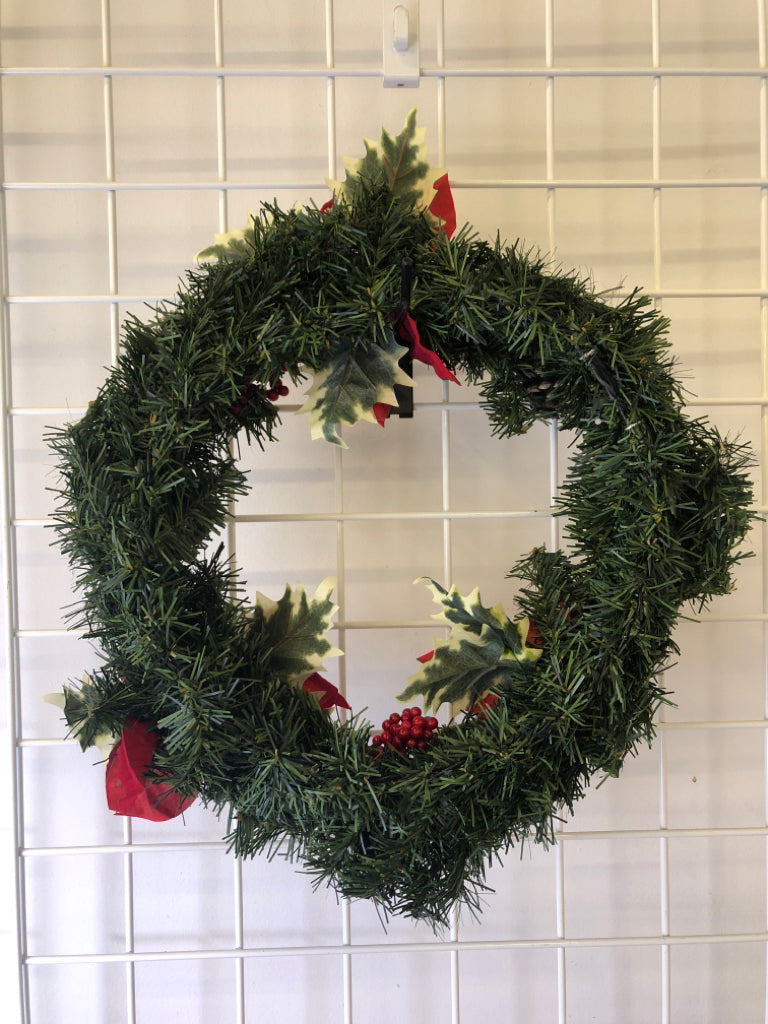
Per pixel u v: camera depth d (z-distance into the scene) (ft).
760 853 2.09
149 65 1.97
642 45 2.00
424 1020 2.09
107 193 1.91
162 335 1.58
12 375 1.99
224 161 1.86
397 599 2.06
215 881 2.06
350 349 1.59
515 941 1.98
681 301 2.03
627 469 1.56
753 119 2.03
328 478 2.04
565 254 2.02
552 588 1.64
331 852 1.51
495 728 1.54
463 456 2.04
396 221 1.57
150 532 1.51
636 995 2.11
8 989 2.04
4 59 1.96
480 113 2.00
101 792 2.03
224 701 1.50
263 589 2.04
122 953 2.01
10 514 1.87
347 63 1.99
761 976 2.12
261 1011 2.08
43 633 1.89
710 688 2.07
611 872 2.09
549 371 1.62
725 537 1.58
